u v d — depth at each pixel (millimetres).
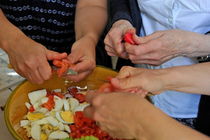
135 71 756
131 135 640
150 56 842
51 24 1037
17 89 869
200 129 941
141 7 986
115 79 712
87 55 918
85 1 1056
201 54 874
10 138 859
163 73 751
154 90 740
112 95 650
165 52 844
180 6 923
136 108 627
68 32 1078
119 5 1003
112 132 658
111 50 903
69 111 895
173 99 992
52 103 910
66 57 899
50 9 1006
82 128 858
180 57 953
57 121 872
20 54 875
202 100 917
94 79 946
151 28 1007
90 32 987
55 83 948
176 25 949
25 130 856
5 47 898
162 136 613
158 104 1024
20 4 994
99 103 646
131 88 716
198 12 916
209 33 906
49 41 1084
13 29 916
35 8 1002
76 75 903
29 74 880
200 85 765
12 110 842
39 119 871
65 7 1015
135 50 828
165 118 624
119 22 942
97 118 647
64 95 945
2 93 958
